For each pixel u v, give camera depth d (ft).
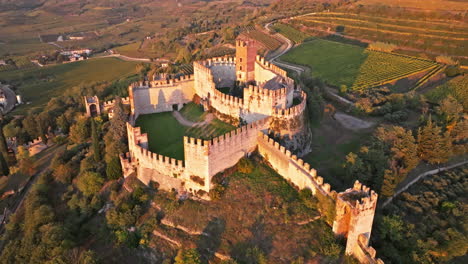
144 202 300.40
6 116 613.52
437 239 275.80
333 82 553.64
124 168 328.29
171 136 357.00
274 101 317.42
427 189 320.50
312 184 264.52
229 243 256.11
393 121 409.90
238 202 278.67
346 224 240.94
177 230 276.00
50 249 275.59
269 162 308.81
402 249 264.11
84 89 642.63
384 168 292.40
